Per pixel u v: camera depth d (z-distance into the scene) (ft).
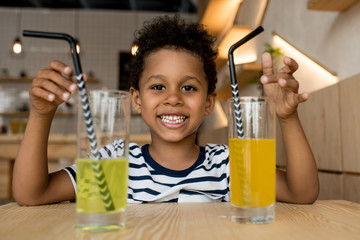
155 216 2.16
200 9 13.19
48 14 21.85
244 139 1.96
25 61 21.47
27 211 2.38
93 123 1.81
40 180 2.79
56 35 2.00
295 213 2.28
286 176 3.10
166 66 3.35
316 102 5.92
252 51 11.53
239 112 1.98
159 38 3.52
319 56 7.34
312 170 2.93
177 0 20.57
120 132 1.87
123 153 1.86
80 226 1.78
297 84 2.44
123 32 22.00
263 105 1.97
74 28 21.86
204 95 3.52
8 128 21.13
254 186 1.94
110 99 1.85
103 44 21.86
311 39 7.72
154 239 1.60
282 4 9.46
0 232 1.74
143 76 3.58
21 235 1.68
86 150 1.79
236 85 2.11
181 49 3.43
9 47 21.43
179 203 2.75
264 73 2.64
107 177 1.78
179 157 3.58
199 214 2.23
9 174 10.94
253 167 1.95
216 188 3.51
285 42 8.80
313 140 6.08
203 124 18.48
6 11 21.65
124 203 1.83
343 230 1.78
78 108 1.86
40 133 2.75
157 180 3.47
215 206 2.58
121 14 22.12
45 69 2.23
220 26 12.41
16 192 2.77
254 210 1.94
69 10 21.94
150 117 3.43
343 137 4.99
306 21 7.96
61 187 3.05
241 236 1.65
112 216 1.77
